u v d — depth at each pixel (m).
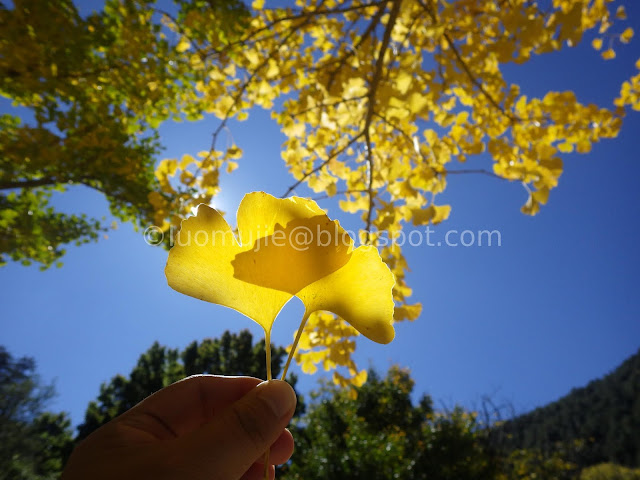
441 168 2.29
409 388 10.76
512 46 2.37
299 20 3.54
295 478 7.16
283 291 0.59
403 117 2.11
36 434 11.48
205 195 2.76
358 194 2.86
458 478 7.65
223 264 0.58
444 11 2.14
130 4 4.25
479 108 3.05
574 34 2.03
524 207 2.43
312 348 2.34
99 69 4.55
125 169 5.63
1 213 5.80
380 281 0.59
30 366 12.70
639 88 2.71
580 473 12.66
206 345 13.45
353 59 3.32
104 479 0.65
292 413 0.78
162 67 4.70
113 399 12.75
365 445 6.87
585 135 2.75
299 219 0.59
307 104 3.25
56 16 3.86
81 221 6.90
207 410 0.93
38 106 4.56
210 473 0.67
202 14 4.26
